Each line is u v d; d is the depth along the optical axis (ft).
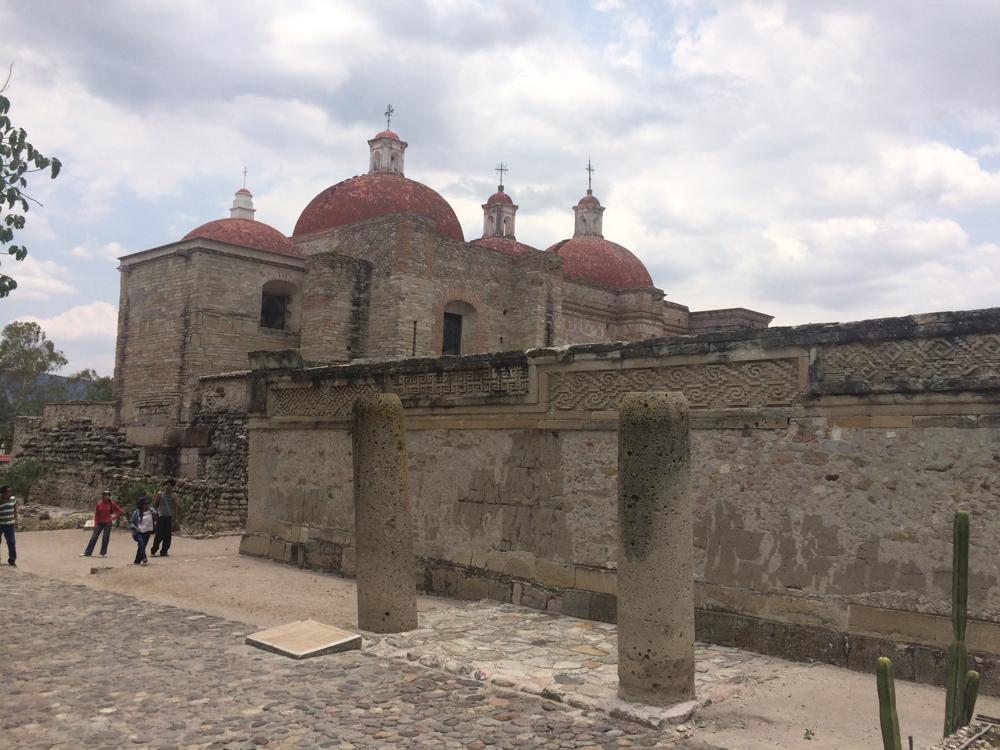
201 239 90.94
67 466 99.96
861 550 25.73
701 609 29.04
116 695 22.12
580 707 21.17
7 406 190.90
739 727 19.90
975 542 23.58
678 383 30.71
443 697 21.97
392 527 29.96
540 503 34.76
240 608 35.47
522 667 24.63
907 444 25.16
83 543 65.10
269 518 49.34
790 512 27.37
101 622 32.12
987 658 22.90
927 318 24.89
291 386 48.47
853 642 25.41
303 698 21.86
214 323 91.76
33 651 27.20
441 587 38.27
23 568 50.52
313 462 46.73
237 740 18.67
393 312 96.99
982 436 23.79
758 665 25.73
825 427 26.91
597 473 32.89
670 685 20.99
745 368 28.99
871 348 26.18
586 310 121.39
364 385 43.78
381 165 122.83
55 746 18.35
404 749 18.13
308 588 39.86
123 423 97.81
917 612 24.39
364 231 102.32
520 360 35.96
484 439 37.29
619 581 21.85
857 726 19.90
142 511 50.78
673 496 21.65
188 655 26.63
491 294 107.65
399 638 28.43
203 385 87.92
